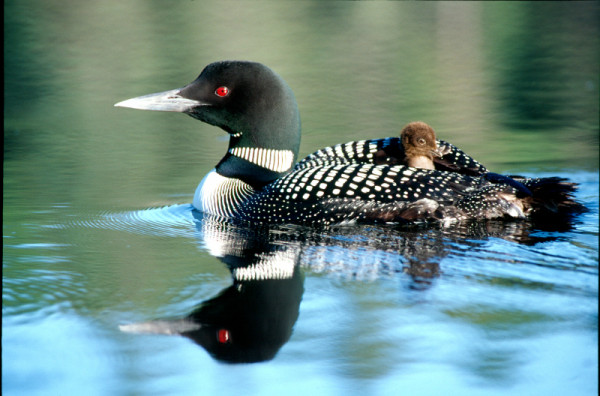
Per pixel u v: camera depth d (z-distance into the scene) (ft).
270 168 33.58
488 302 23.38
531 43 80.84
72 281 25.49
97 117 57.57
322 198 30.78
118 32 84.38
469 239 28.37
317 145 47.14
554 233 28.78
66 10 91.66
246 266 26.99
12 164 44.04
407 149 34.30
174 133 53.47
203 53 74.54
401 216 29.91
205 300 24.03
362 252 27.81
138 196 37.42
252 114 33.06
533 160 42.75
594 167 41.19
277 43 80.28
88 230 31.83
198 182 40.16
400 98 60.70
